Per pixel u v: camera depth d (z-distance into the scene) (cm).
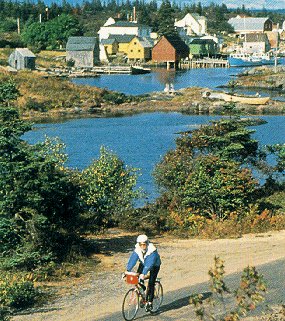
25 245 1980
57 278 1895
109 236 2506
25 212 2030
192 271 1922
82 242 2261
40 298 1697
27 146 2052
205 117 7356
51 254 1978
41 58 15262
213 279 964
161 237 2502
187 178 2766
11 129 1983
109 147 5434
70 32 17062
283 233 2472
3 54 14575
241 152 2995
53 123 6950
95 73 13625
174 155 2972
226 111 3275
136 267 2028
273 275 1769
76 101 8062
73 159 4962
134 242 2406
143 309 1501
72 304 1642
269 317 1277
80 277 1923
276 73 12019
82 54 15150
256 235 2445
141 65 16038
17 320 1516
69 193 2130
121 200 2698
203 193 2655
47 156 2142
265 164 3136
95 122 7044
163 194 2873
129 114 7706
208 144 2947
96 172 2644
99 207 2625
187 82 11662
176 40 16225
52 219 2100
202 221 2598
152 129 6462
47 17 19512
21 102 7625
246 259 2031
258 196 2967
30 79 8738
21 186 1973
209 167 2752
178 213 2703
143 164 4644
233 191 2627
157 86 10844
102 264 2073
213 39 19062
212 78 12562
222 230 2484
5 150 1989
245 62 16238
